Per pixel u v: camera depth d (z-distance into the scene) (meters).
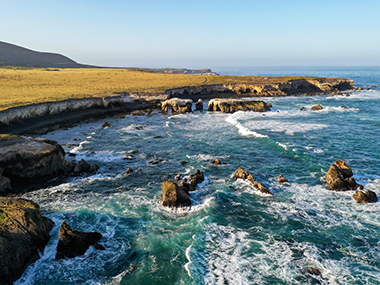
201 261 13.98
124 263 13.99
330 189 22.16
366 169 25.86
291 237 16.08
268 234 16.41
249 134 40.47
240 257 14.33
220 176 25.45
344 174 23.58
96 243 15.38
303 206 19.72
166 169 27.27
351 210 18.92
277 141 35.62
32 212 15.08
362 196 19.95
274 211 19.12
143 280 12.80
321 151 31.44
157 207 19.70
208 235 16.33
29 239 14.08
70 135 40.09
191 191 22.20
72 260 14.18
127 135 40.94
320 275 13.02
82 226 17.20
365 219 17.80
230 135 40.59
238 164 28.44
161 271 13.37
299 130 42.22
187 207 19.53
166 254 14.65
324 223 17.48
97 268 13.64
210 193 21.94
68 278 12.92
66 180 24.39
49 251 14.75
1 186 21.06
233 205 20.06
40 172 23.42
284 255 14.48
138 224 17.56
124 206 19.80
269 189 22.55
